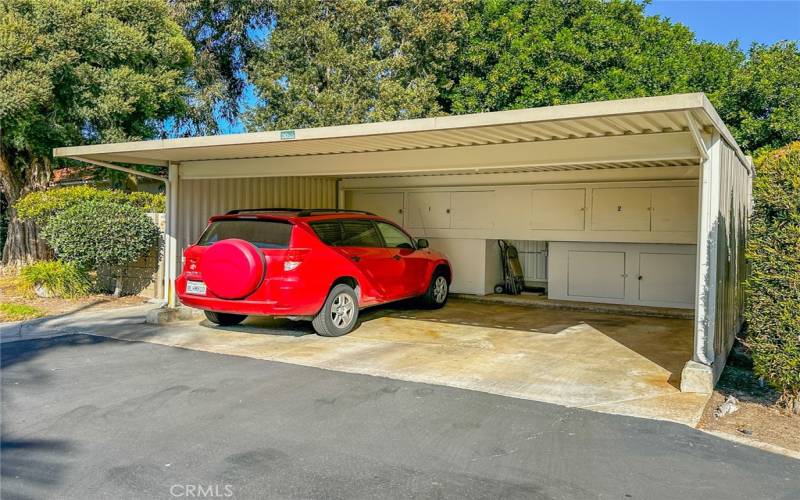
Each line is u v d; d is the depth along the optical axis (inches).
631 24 652.1
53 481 127.3
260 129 672.4
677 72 613.9
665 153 215.6
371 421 165.9
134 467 134.6
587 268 400.5
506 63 625.6
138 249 387.2
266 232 269.6
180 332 292.7
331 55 651.5
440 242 448.1
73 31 431.2
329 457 140.9
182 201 336.5
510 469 135.0
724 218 218.4
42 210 398.0
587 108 177.0
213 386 198.7
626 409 177.9
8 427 159.8
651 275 381.7
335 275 282.4
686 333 303.3
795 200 170.1
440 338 284.4
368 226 323.0
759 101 597.0
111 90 448.8
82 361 233.0
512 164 249.1
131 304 383.6
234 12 722.2
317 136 233.9
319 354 246.7
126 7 481.7
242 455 141.8
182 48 519.2
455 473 132.6
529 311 376.8
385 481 128.3
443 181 439.8
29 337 280.5
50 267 400.2
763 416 173.5
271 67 681.0
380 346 264.1
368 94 668.7
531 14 644.7
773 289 174.2
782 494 124.1
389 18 687.7
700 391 194.4
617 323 333.1
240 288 257.0
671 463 139.1
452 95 670.5
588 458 141.3
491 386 201.2
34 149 446.9
